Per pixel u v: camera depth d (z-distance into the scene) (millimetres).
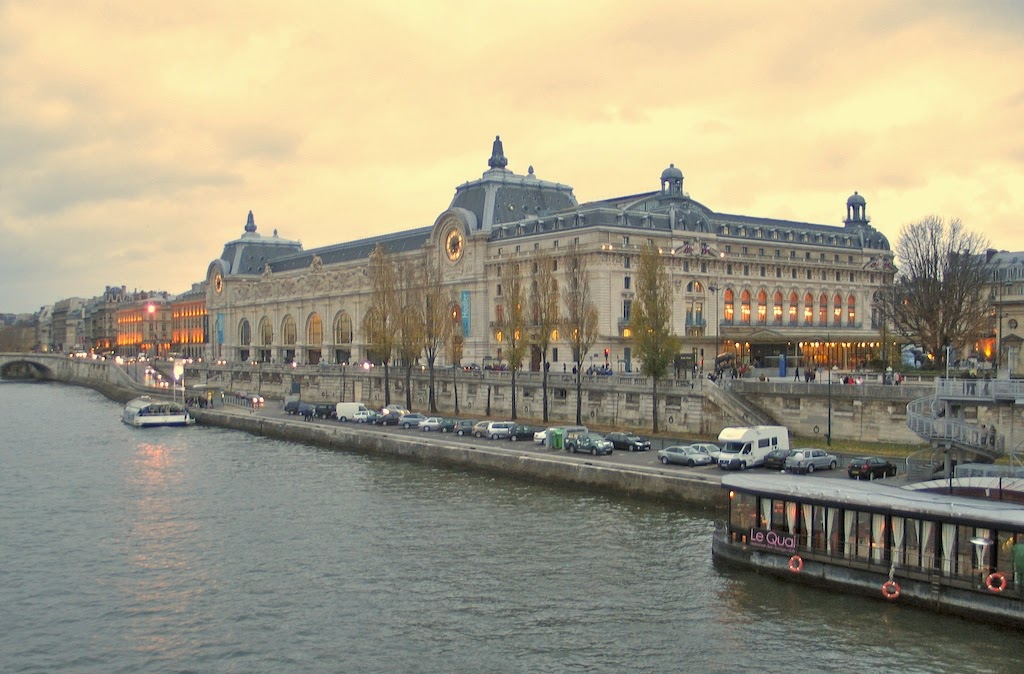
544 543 59125
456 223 159750
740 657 41781
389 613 47938
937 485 52688
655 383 94875
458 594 50375
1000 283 132500
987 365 127688
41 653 43688
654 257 99250
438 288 129625
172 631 46125
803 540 49969
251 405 144750
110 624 47125
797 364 140000
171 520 67750
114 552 59562
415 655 42812
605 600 48812
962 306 114688
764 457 73062
